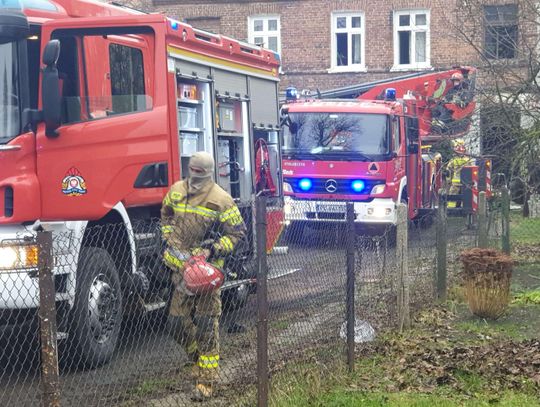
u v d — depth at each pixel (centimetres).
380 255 933
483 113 1447
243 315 819
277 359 687
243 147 1060
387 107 1772
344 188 1752
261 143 1130
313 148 1772
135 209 848
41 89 767
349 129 1762
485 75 1473
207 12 3072
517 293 1154
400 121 1822
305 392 659
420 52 3034
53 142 768
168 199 671
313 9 3069
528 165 1406
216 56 975
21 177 744
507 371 743
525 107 1378
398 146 1789
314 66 3080
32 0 793
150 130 830
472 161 1978
